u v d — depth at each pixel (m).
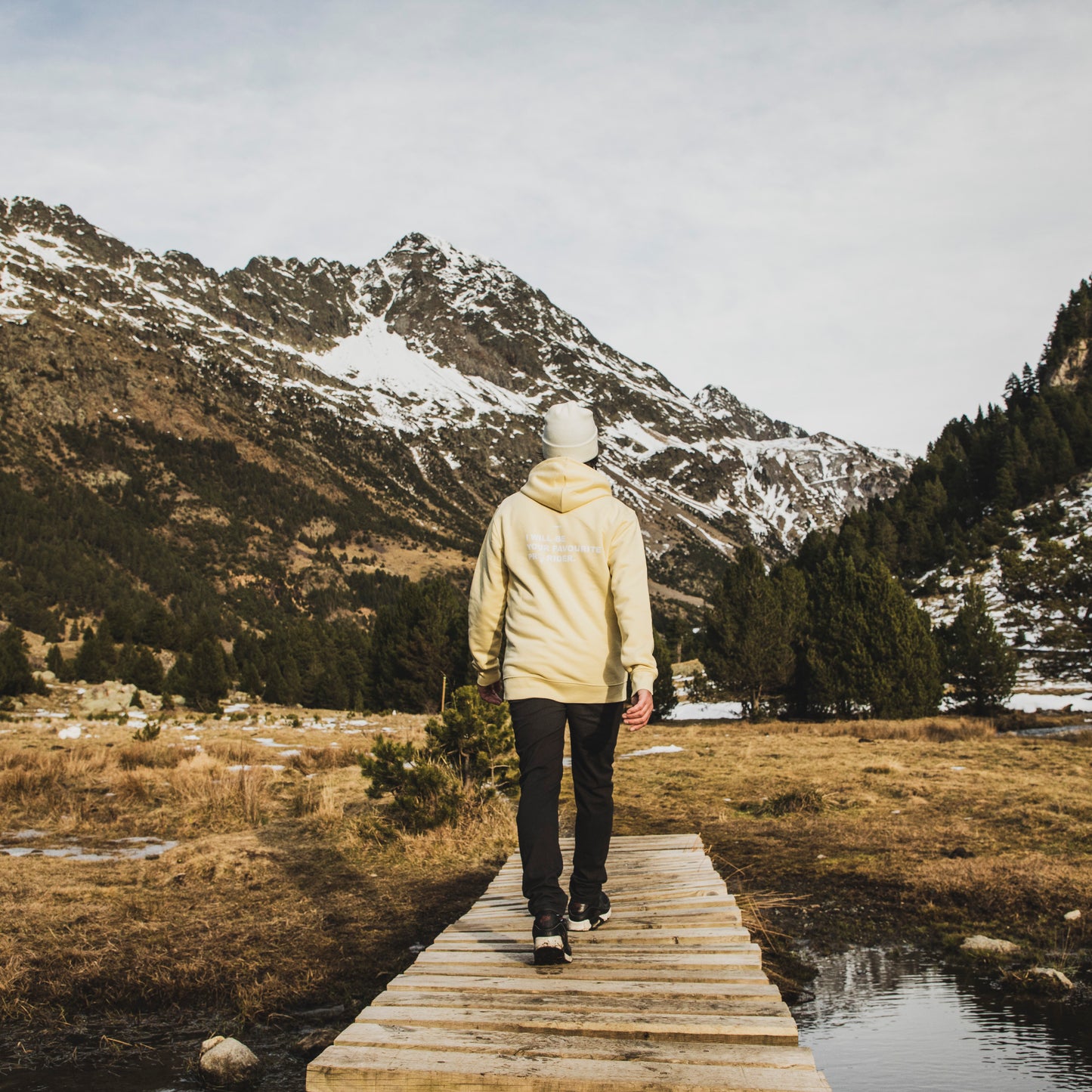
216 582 196.75
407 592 41.53
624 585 2.63
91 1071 3.98
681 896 4.10
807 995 5.01
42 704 39.62
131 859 8.73
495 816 9.77
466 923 3.68
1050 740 21.45
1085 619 31.42
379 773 9.86
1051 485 105.38
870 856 8.62
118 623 78.31
